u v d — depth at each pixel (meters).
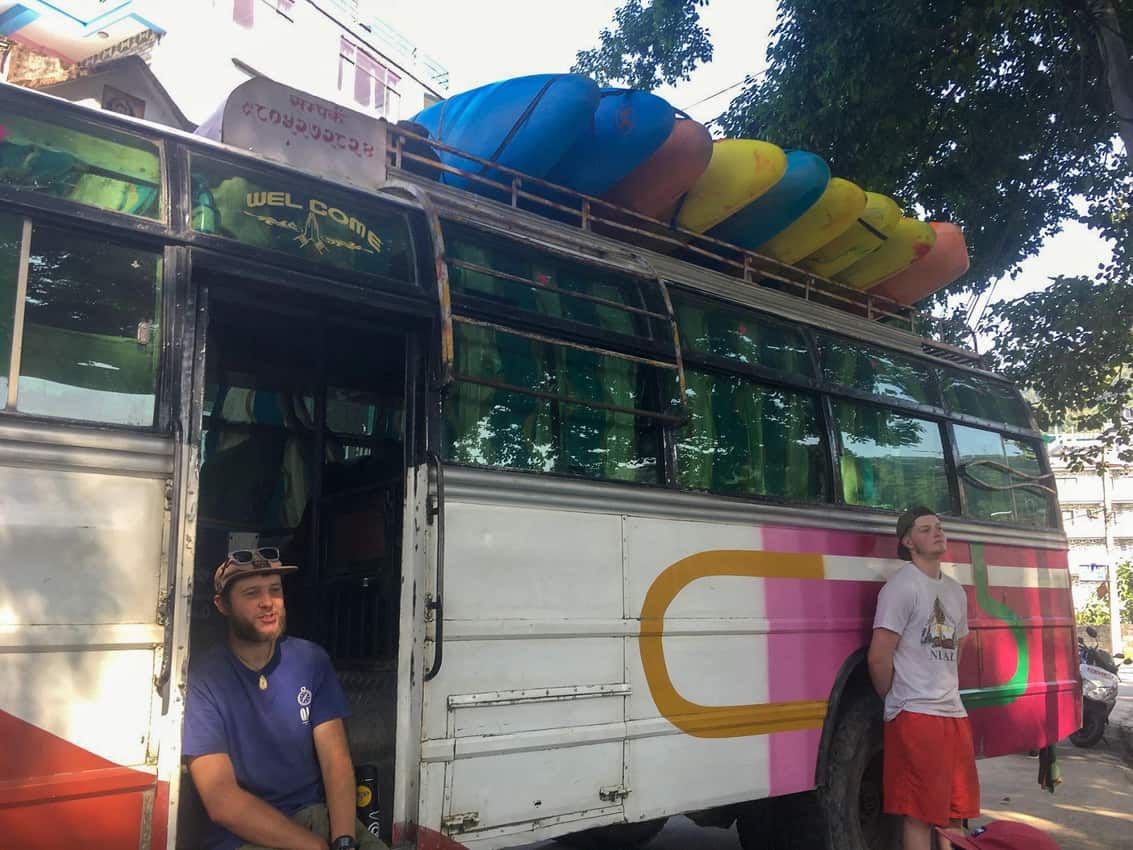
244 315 3.65
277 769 2.70
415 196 3.29
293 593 3.99
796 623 4.34
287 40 20.09
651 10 11.70
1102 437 11.81
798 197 4.94
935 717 4.25
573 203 4.52
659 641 3.72
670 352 4.04
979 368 6.45
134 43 12.12
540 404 3.54
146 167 2.73
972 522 5.65
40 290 2.43
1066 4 8.65
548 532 3.40
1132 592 36.22
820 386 4.88
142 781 2.34
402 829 2.88
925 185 10.64
